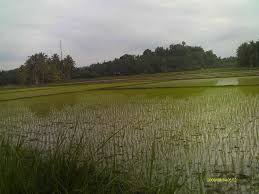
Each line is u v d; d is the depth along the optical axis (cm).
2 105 2531
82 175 401
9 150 454
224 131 1052
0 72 10538
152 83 4328
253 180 579
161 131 1096
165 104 1897
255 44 7956
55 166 409
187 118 1348
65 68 10238
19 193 350
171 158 745
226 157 744
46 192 373
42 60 9512
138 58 11088
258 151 784
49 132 1207
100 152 786
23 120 1591
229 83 3262
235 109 1512
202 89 2817
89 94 3167
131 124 1273
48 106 2233
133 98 2412
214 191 533
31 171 392
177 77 5769
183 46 12506
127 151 819
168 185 414
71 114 1717
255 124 1134
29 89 5084
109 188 403
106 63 11094
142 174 582
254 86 2733
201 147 850
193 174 620
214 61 12838
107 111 1745
